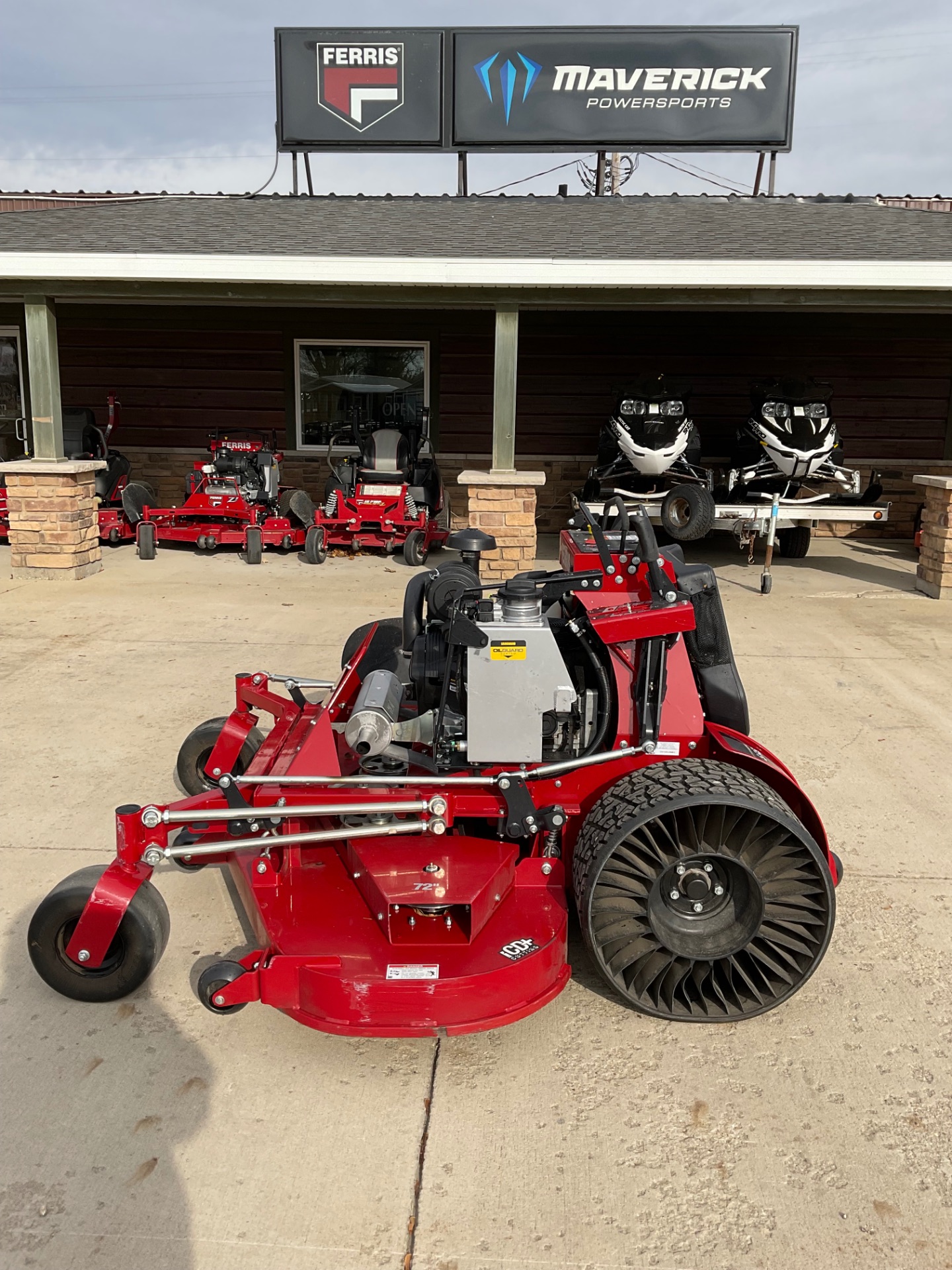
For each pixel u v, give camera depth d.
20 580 9.63
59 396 9.70
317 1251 2.36
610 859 3.04
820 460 10.59
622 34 12.47
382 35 12.66
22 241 9.82
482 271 9.21
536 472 9.73
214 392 13.39
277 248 9.59
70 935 3.21
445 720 3.29
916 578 10.09
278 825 3.30
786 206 13.15
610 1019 3.25
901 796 4.96
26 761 5.19
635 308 9.67
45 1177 2.57
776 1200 2.52
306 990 2.92
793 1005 3.33
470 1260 2.34
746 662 7.17
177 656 7.05
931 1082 2.97
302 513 11.02
